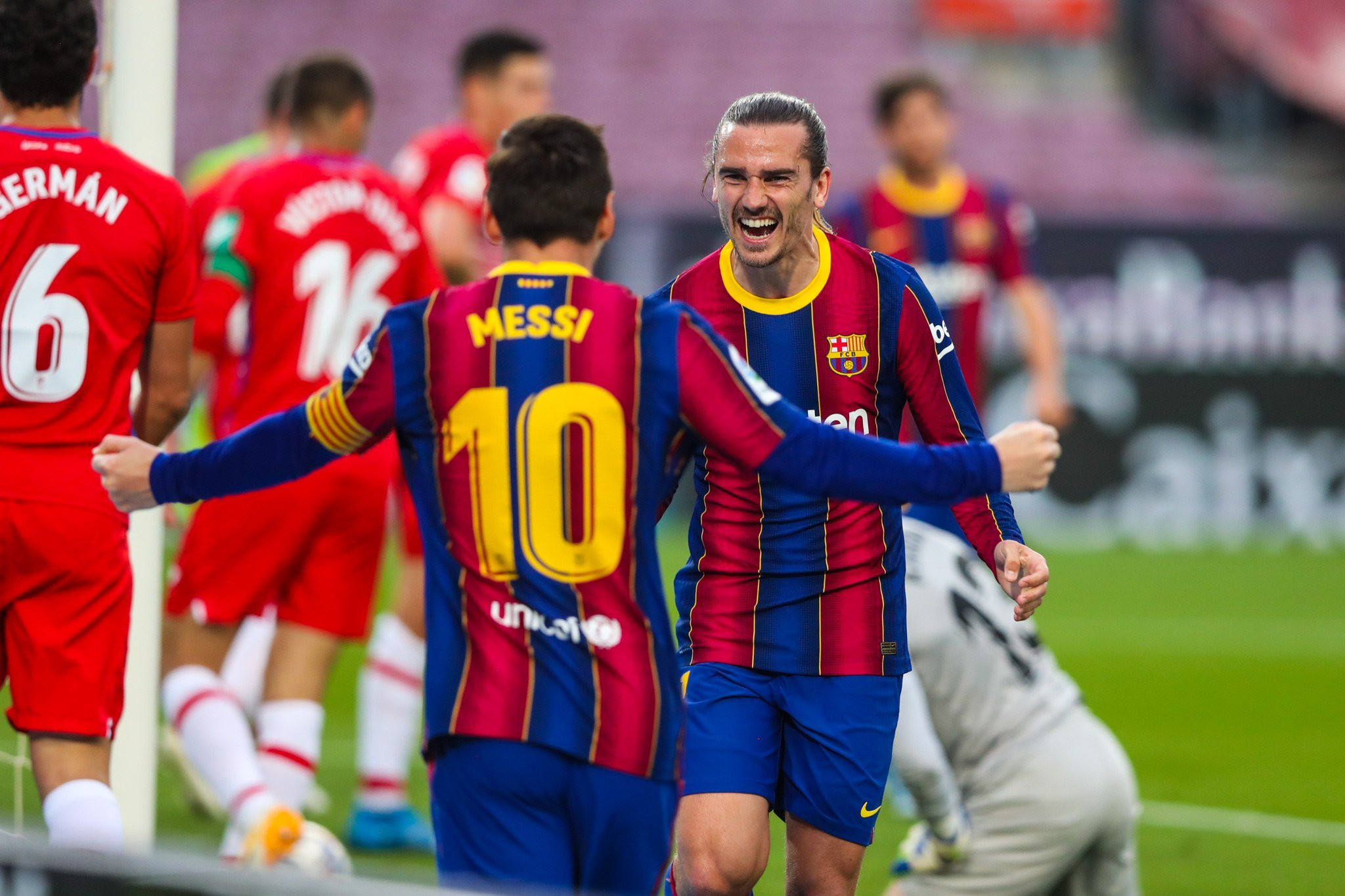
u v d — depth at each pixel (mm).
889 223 23750
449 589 9453
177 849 6023
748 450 9273
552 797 9281
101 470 9789
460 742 9336
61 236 11680
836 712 11742
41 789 11805
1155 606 39219
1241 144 69688
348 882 5500
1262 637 35156
